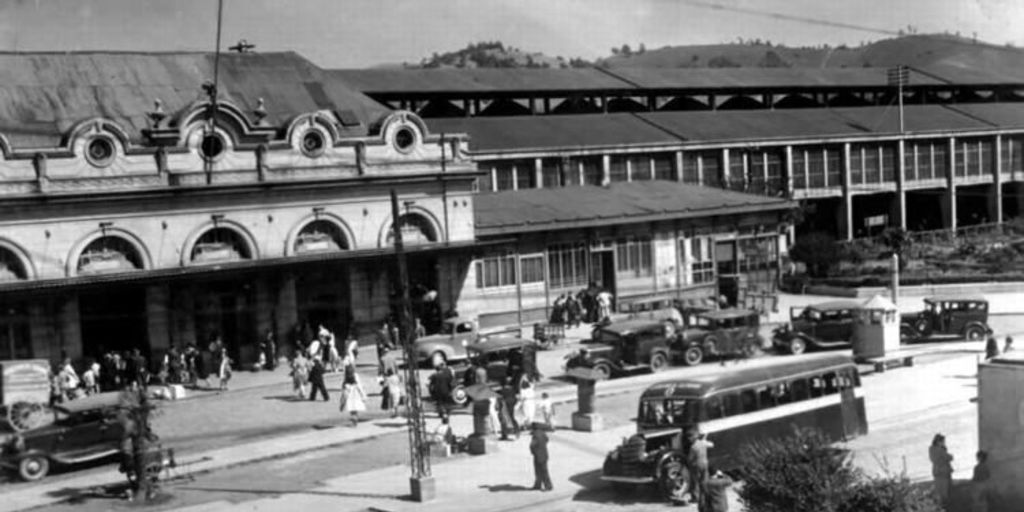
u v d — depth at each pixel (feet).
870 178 306.76
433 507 95.35
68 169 158.20
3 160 153.48
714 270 225.76
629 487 97.96
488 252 196.75
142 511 98.78
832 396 108.06
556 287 204.95
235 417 136.46
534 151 244.22
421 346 163.12
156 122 168.45
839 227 304.50
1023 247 268.62
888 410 125.70
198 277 161.38
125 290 163.22
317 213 178.91
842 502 69.51
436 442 115.55
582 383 123.54
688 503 93.35
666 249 218.38
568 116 283.18
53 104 173.17
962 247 271.90
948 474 86.38
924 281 229.86
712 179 277.03
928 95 370.53
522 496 97.60
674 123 286.25
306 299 178.70
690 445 93.61
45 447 111.14
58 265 156.97
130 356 153.28
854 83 347.56
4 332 152.35
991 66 391.65
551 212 209.26
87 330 160.56
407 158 188.14
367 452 118.42
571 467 107.55
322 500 100.01
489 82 286.66
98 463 116.16
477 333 172.14
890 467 99.35
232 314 171.42
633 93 303.68
